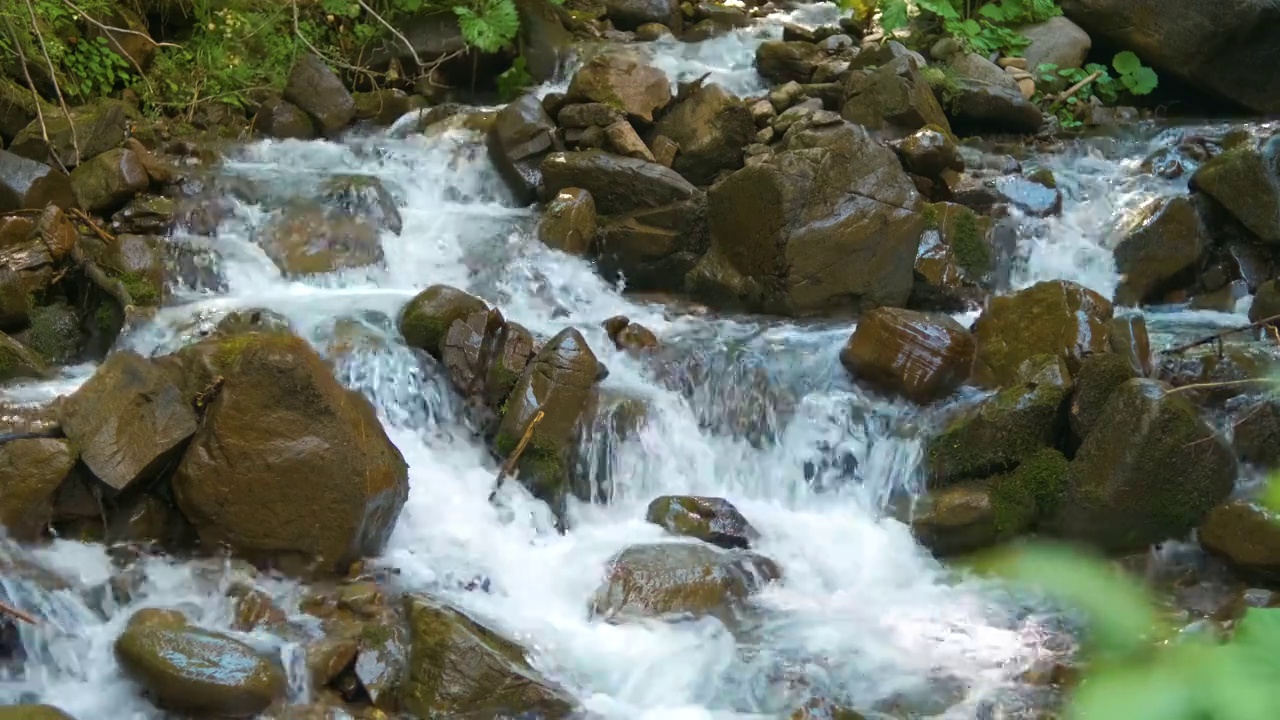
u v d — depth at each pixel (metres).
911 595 5.50
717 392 6.60
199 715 4.28
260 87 9.27
